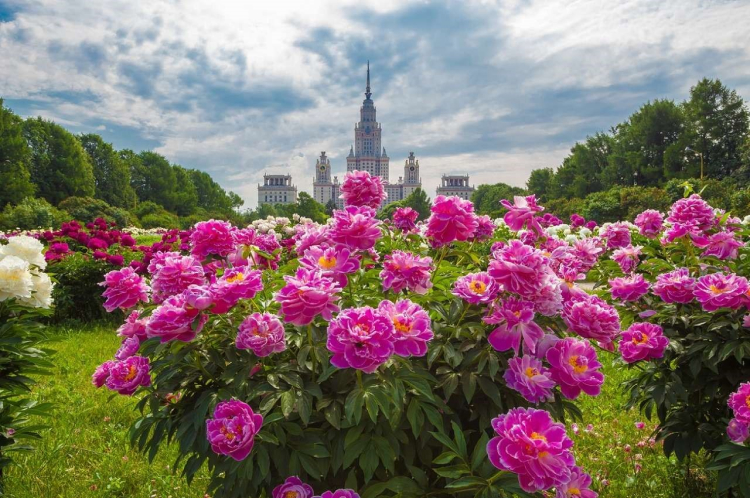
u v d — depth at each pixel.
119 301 2.33
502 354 2.04
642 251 3.77
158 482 3.27
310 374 2.01
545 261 1.96
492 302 2.05
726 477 2.42
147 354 2.13
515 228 2.53
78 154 49.34
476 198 93.44
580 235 8.70
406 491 1.75
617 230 4.03
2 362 2.70
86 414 4.29
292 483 1.80
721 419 2.78
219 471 1.93
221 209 77.50
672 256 3.63
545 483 1.48
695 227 3.33
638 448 3.75
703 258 3.35
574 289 2.43
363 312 1.74
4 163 40.06
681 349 2.84
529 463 1.49
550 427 1.56
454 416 2.06
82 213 34.81
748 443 2.49
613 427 4.13
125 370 2.18
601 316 2.07
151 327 1.85
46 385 4.94
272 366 2.08
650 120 47.31
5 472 3.28
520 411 1.62
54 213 32.62
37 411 2.88
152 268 2.39
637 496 3.08
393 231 3.28
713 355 2.72
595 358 2.01
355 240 2.10
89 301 7.67
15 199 39.09
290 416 1.94
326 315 1.80
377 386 1.76
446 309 2.26
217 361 1.98
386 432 1.87
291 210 73.44
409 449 1.96
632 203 29.03
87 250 9.09
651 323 3.08
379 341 1.68
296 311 1.78
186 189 70.25
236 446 1.71
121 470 3.41
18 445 2.87
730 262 3.22
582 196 52.28
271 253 3.09
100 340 6.58
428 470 2.07
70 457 3.58
